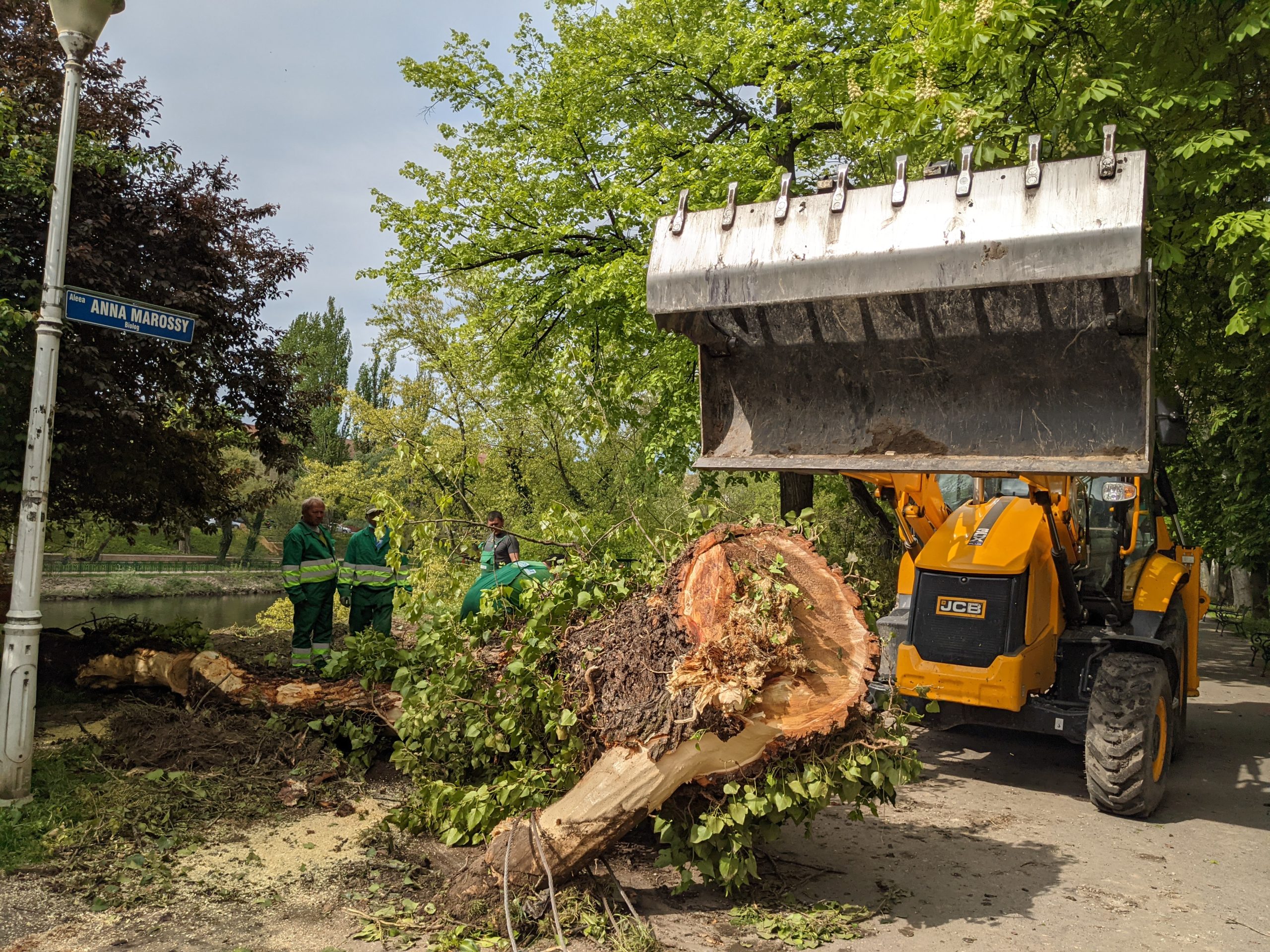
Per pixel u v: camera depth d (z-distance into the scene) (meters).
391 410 24.39
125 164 7.00
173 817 4.74
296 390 9.25
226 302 7.89
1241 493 14.16
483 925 3.69
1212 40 6.32
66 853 4.20
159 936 3.47
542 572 6.27
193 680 6.25
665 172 12.10
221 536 43.47
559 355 5.97
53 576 32.50
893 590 13.87
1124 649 6.21
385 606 8.77
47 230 6.64
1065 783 6.42
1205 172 6.30
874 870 4.60
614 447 20.36
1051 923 3.97
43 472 4.96
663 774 3.71
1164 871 4.68
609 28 13.66
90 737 5.75
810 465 4.74
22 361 6.35
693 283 4.80
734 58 12.26
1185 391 10.78
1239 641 16.55
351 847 4.50
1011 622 5.77
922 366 4.60
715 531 4.18
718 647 3.73
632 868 4.45
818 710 3.85
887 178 7.41
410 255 14.59
